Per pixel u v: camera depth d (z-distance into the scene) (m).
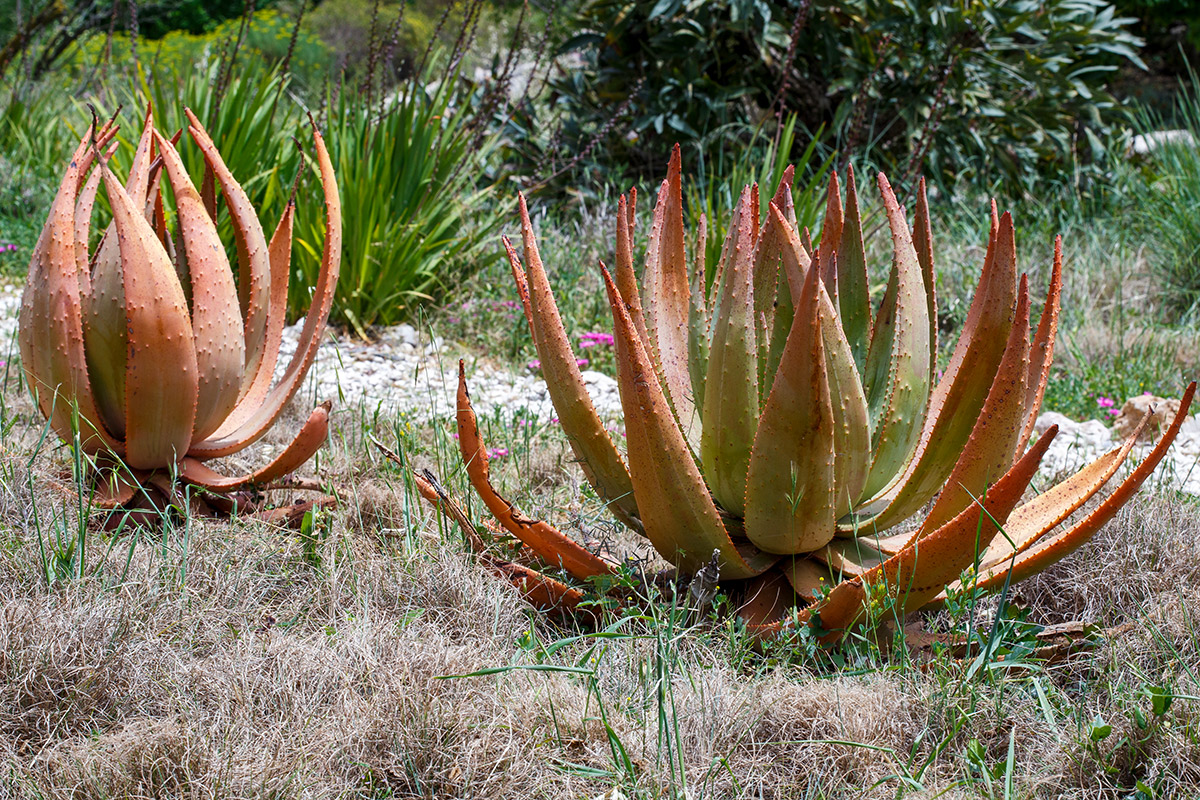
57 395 3.07
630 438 2.52
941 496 2.54
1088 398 5.58
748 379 2.57
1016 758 2.34
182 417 3.11
